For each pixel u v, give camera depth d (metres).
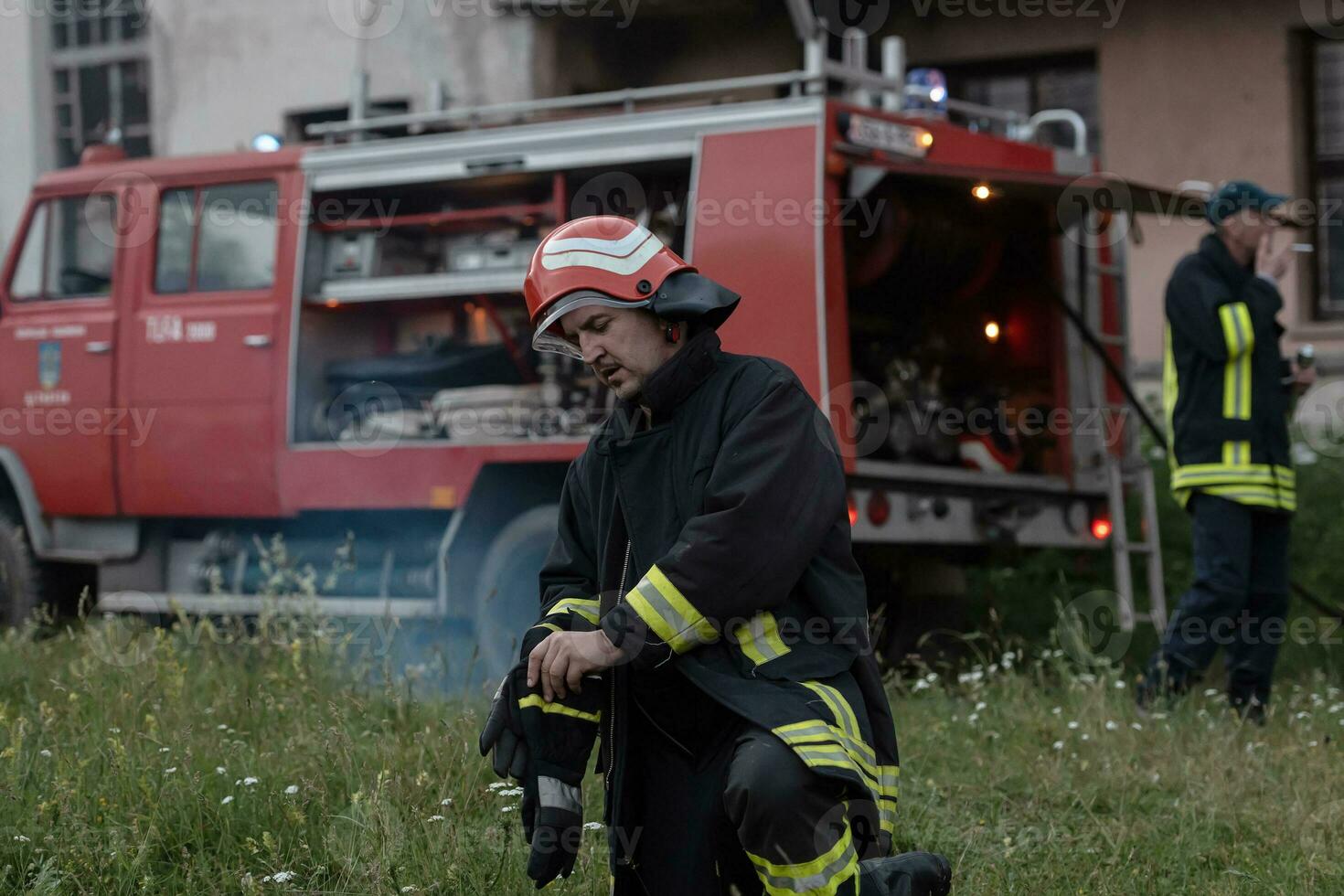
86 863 3.62
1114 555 7.62
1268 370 6.00
